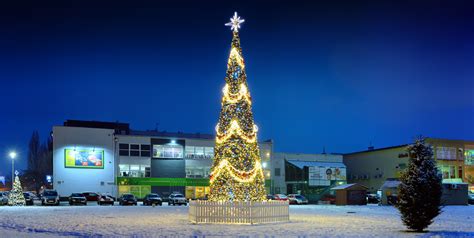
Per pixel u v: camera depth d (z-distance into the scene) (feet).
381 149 267.18
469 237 62.75
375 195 223.71
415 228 70.90
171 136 274.16
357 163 282.15
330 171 273.54
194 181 255.70
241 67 85.35
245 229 71.61
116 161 242.78
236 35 86.69
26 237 62.23
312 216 106.83
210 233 66.13
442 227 77.25
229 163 82.79
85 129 238.68
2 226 79.00
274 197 210.59
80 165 235.20
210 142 263.29
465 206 176.86
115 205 191.72
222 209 81.46
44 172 319.06
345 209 150.00
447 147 246.27
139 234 65.36
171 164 253.24
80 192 233.55
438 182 71.05
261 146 273.54
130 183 242.37
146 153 249.34
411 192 70.59
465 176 247.50
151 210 139.64
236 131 82.89
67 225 80.59
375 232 68.33
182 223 83.20
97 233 66.90
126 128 270.46
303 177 266.77
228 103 84.33
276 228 73.31
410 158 72.43
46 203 185.06
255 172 83.97
